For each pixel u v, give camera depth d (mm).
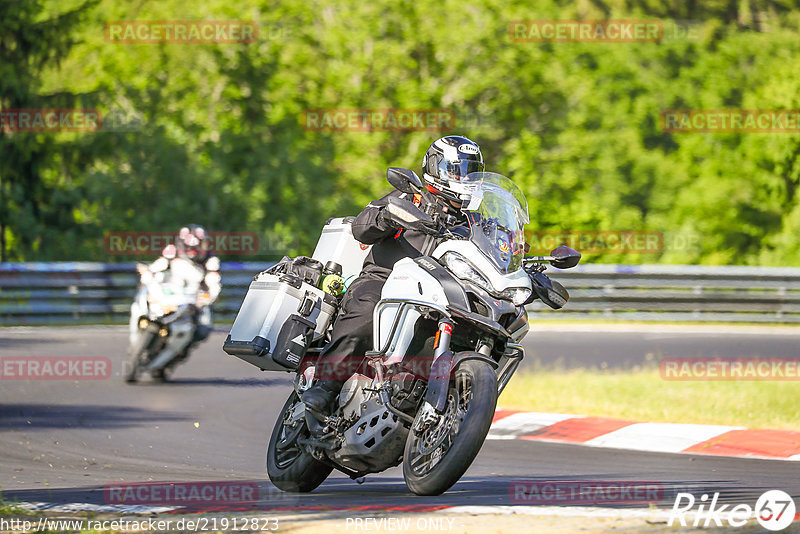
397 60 84688
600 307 70438
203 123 84062
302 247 81250
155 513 19078
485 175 21250
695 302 70812
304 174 81938
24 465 26125
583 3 100562
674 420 33031
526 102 86750
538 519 17875
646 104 90375
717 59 93375
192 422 33844
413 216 19688
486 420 18734
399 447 20375
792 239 87750
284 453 23094
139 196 80250
